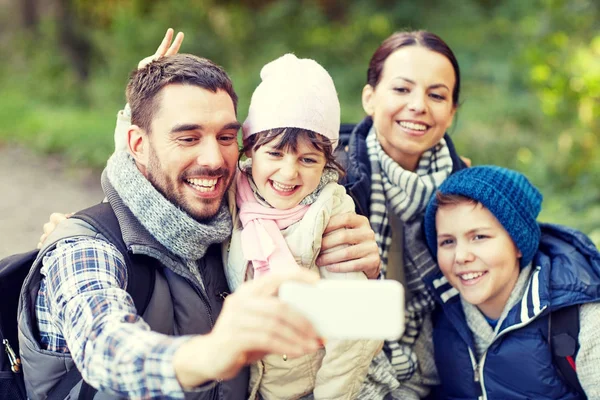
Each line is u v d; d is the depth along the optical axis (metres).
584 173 5.34
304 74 1.87
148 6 11.09
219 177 1.77
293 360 1.86
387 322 1.17
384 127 2.46
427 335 2.43
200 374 1.28
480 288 2.12
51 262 1.71
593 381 2.03
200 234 1.74
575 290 2.05
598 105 5.50
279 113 1.80
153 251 1.74
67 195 6.11
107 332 1.42
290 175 1.79
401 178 2.35
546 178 5.60
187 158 1.72
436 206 2.23
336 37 10.80
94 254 1.69
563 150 5.72
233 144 1.81
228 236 1.90
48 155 7.30
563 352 2.05
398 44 2.47
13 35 11.74
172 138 1.71
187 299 1.77
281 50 10.44
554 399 2.08
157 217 1.72
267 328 1.20
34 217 5.47
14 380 1.88
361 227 1.93
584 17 6.16
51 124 8.17
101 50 10.70
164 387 1.32
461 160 2.66
